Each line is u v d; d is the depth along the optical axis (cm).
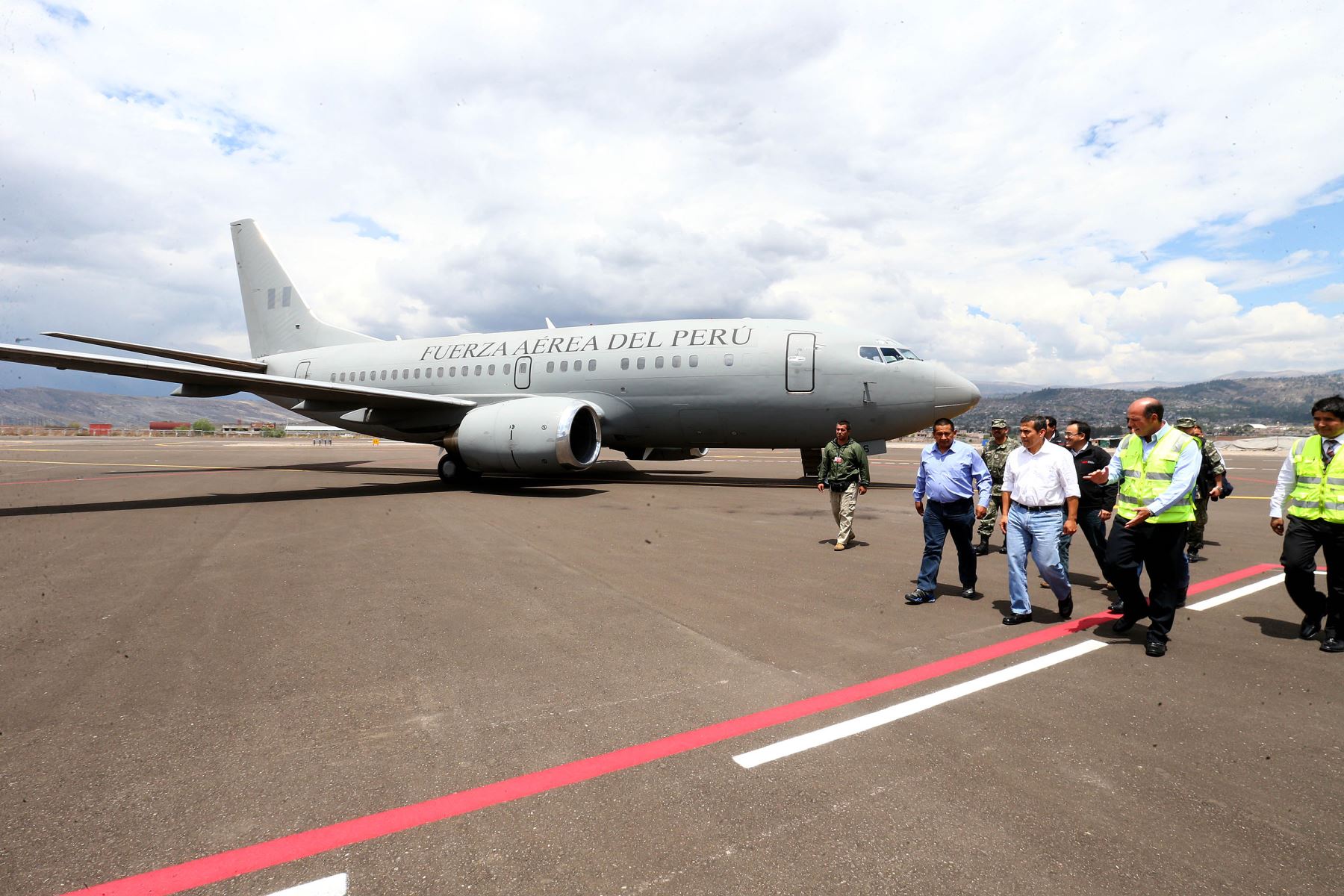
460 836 254
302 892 222
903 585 671
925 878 227
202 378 1354
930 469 609
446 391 1964
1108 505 702
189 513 1162
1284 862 237
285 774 298
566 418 1463
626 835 254
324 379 2166
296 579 670
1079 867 233
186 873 232
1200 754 319
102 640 482
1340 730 347
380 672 421
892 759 313
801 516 1152
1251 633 520
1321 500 488
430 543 875
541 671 423
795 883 224
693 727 345
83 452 3569
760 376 1603
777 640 489
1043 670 434
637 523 1061
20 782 291
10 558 780
